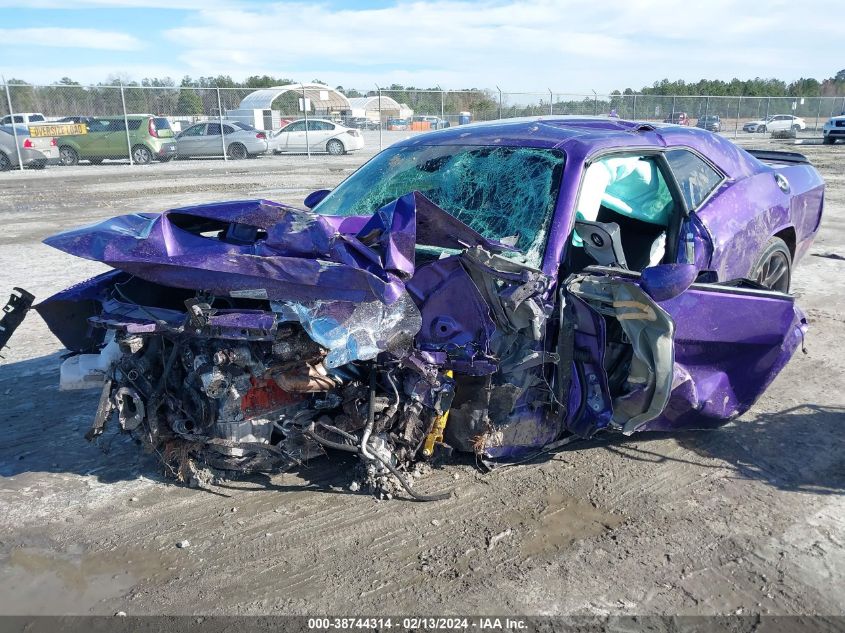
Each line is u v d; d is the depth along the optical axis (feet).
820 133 121.19
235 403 10.11
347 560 9.35
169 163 80.69
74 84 79.61
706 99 117.70
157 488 11.14
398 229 9.78
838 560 9.28
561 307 10.66
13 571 9.21
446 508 10.49
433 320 10.49
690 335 11.36
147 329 9.68
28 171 70.44
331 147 92.94
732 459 11.94
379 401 10.37
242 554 9.49
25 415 13.92
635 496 10.81
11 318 11.26
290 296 9.58
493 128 14.15
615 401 11.05
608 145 12.55
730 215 13.99
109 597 8.72
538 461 11.86
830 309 20.42
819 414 13.66
